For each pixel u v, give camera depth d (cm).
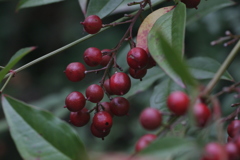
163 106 31
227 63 24
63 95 45
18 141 25
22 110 25
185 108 23
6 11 87
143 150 22
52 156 25
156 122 23
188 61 33
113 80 28
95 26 30
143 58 28
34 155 25
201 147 22
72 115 29
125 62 36
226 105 43
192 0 30
